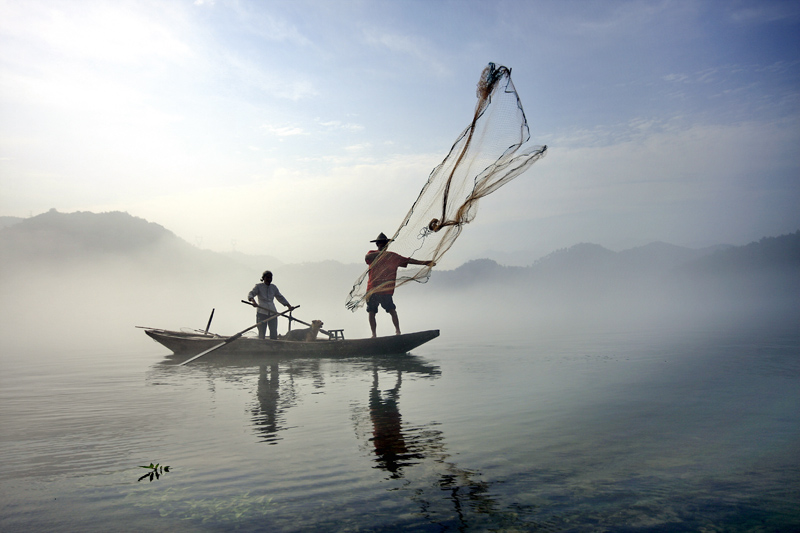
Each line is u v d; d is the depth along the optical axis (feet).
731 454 13.64
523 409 19.92
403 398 22.76
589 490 11.16
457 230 22.30
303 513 10.16
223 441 15.89
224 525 9.66
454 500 10.72
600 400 21.42
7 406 22.26
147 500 11.02
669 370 29.89
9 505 10.79
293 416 19.40
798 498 10.50
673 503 10.36
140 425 18.30
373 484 11.79
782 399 20.98
